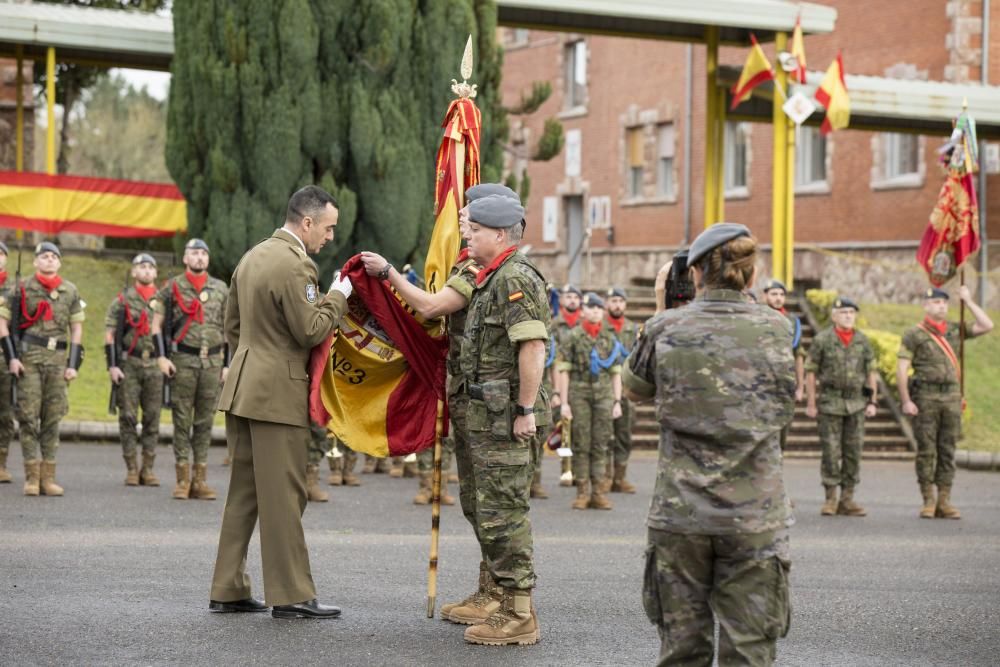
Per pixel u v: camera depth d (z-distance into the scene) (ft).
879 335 88.89
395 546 41.81
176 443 51.93
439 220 33.19
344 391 31.12
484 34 86.63
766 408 20.53
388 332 30.55
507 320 28.04
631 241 153.79
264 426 29.91
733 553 20.34
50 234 90.89
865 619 32.65
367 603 32.35
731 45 106.93
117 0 131.34
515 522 28.48
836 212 126.72
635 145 154.40
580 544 44.04
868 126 111.55
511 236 28.81
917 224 118.11
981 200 111.75
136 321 54.90
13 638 27.63
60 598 31.73
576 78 164.96
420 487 53.31
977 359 96.94
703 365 20.53
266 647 27.43
